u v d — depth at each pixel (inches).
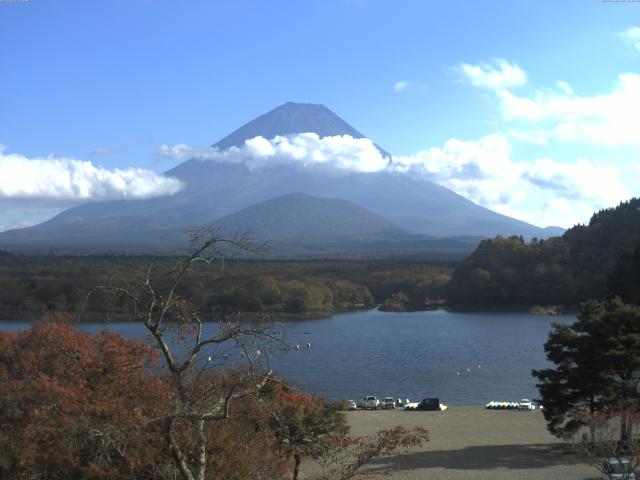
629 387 1801.2
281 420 916.6
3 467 893.2
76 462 861.2
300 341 5856.3
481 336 6250.0
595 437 1669.5
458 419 2721.5
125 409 874.1
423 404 3014.3
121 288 772.0
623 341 1828.2
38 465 883.4
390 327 7194.9
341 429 1481.3
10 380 1020.5
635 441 1577.3
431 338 6146.7
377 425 2551.7
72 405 900.0
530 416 2783.0
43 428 870.4
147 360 1054.4
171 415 707.4
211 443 910.4
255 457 935.7
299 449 1083.3
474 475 1700.3
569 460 1870.1
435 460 1886.1
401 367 4512.8
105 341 1072.8
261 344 785.6
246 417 940.6
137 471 858.8
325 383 3922.2
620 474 1409.9
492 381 3988.7
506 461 1870.1
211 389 772.0
